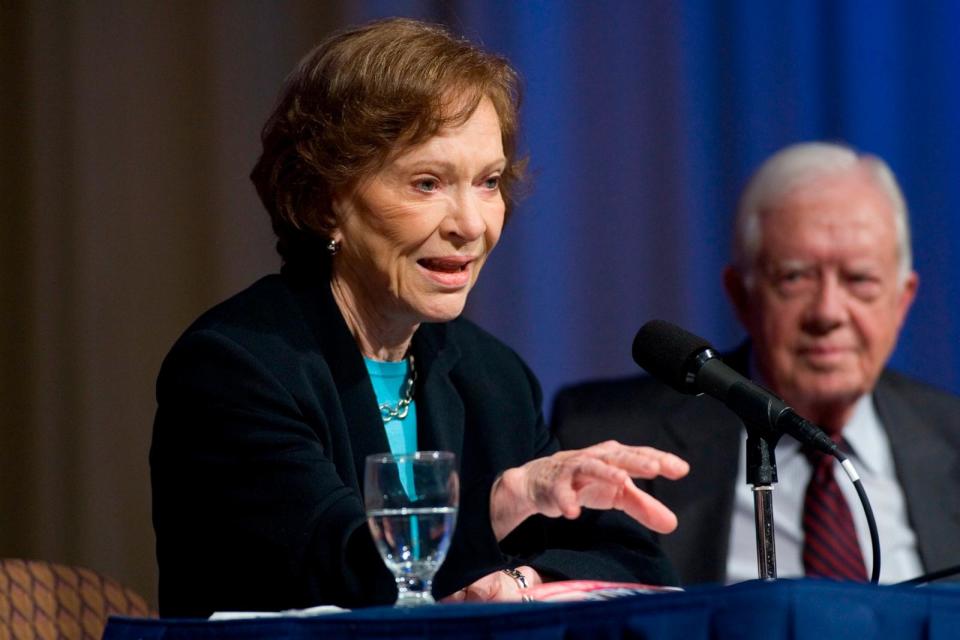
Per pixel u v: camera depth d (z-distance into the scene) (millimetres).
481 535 6688
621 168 16203
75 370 16203
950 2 15828
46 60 16328
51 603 8602
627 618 4820
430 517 6117
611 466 6453
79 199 16297
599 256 16141
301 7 16391
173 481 7934
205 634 5488
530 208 16094
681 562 12516
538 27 16234
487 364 9375
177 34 16438
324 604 6906
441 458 6180
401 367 8883
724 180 16125
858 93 15961
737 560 12750
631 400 13094
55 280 16250
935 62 15828
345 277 8648
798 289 13766
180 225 16359
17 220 16219
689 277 16078
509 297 16062
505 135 8805
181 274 16312
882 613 4676
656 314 16078
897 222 13805
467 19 16188
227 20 16422
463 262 8359
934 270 15578
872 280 13641
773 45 16125
